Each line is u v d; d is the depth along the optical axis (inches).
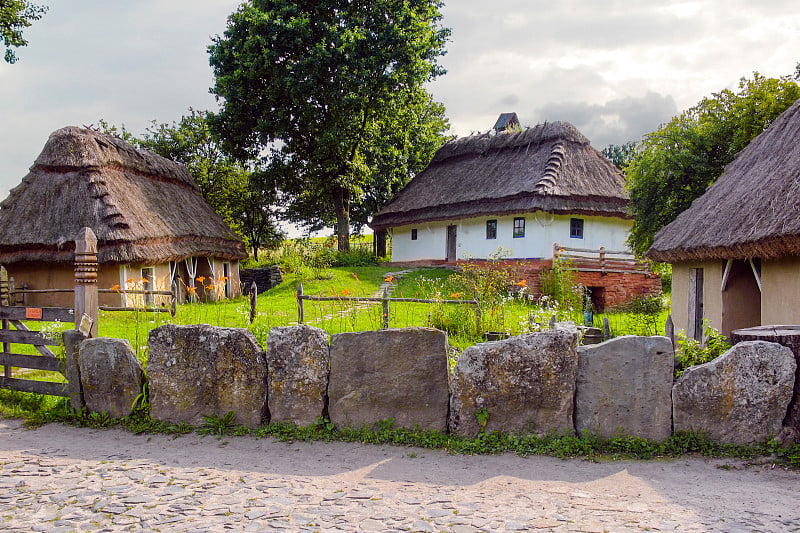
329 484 213.9
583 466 230.1
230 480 219.0
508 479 216.7
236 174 1553.9
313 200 1501.0
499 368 258.2
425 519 179.6
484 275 745.0
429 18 1274.6
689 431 246.5
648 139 721.6
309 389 278.4
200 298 1038.4
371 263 1381.6
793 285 378.0
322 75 1180.5
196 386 292.0
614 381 251.4
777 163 432.5
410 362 269.9
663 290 1197.1
